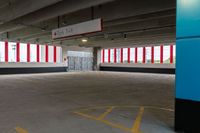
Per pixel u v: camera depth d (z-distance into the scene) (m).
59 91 7.45
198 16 2.94
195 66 2.99
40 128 3.33
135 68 20.69
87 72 20.06
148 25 9.09
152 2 6.11
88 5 5.75
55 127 3.38
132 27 9.68
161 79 12.95
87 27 6.52
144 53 20.14
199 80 2.95
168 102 5.62
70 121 3.73
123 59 21.69
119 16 6.87
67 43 18.38
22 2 6.32
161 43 17.19
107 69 23.02
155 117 4.03
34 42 17.22
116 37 13.66
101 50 23.41
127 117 4.03
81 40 15.84
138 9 6.39
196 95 2.98
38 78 12.95
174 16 7.39
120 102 5.57
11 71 17.06
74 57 21.88
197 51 2.96
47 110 4.55
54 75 15.71
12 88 8.21
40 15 7.50
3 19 7.52
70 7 6.20
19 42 17.09
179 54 3.13
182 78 3.12
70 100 5.77
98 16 7.43
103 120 3.81
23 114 4.18
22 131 3.18
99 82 10.76
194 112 3.00
